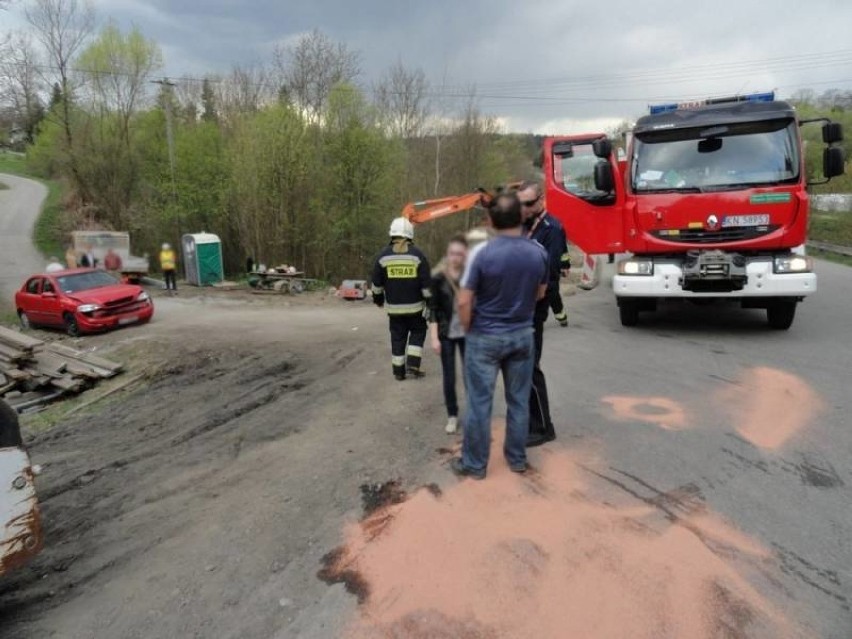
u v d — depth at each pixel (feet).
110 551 13.19
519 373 13.73
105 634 10.32
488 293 13.12
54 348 36.83
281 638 9.72
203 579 11.53
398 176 118.32
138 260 85.97
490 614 9.80
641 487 13.41
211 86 123.03
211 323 49.01
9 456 10.84
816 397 18.63
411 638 9.43
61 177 134.21
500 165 162.81
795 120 25.55
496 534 11.81
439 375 23.77
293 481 15.24
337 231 107.04
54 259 110.52
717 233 25.90
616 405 18.75
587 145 29.91
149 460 18.83
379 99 130.93
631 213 27.09
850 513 12.11
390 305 22.97
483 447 13.98
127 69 116.37
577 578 10.46
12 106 98.73
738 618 9.39
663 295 26.94
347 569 11.27
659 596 9.93
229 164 108.58
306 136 103.71
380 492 14.10
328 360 29.84
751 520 11.98
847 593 9.85
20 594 11.94
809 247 88.53
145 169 121.60
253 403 23.66
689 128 26.37
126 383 31.12
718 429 16.48
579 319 33.47
